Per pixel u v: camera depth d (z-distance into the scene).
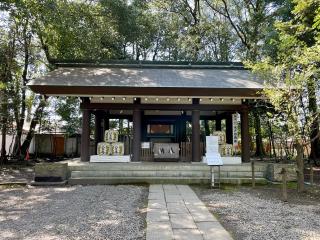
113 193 7.90
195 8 21.64
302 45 8.95
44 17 13.59
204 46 22.59
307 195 7.60
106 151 11.02
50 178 9.27
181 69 12.77
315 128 8.40
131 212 5.90
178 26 22.91
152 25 22.20
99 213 5.80
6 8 12.01
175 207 6.25
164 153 11.55
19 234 4.53
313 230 4.74
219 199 7.16
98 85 9.74
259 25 18.09
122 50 20.41
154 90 9.91
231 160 10.70
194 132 11.03
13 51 15.30
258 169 9.78
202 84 10.15
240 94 10.07
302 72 7.60
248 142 11.31
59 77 10.57
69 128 21.33
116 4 16.50
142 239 4.30
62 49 16.00
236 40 22.09
